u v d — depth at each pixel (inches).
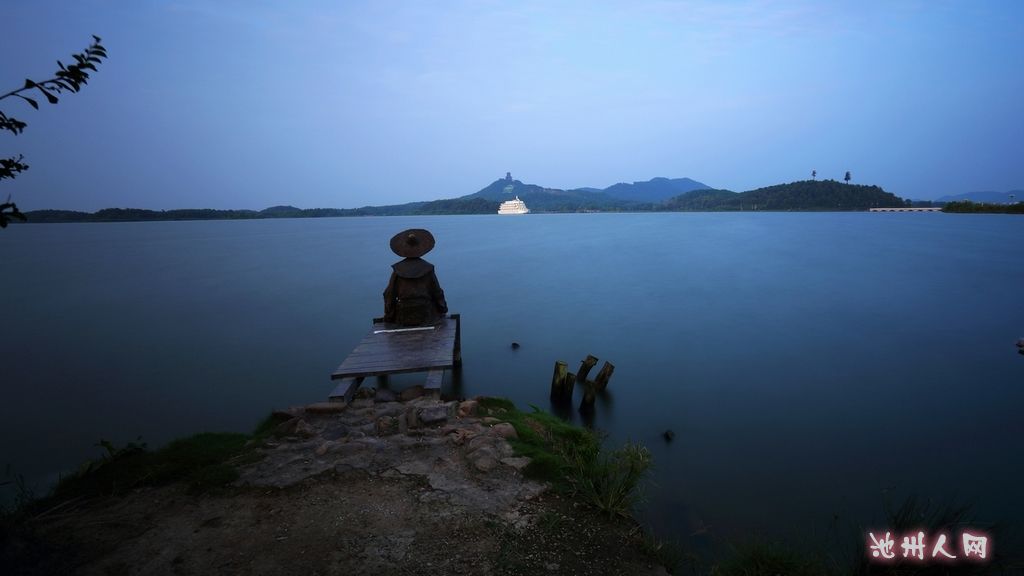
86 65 116.2
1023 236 2438.5
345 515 178.4
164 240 3693.4
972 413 428.5
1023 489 311.6
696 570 213.3
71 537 163.2
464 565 154.8
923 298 938.7
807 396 474.3
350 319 858.8
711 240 2484.0
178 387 532.7
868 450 366.6
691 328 745.6
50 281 1385.3
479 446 226.1
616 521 187.3
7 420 446.9
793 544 245.1
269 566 150.8
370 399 332.8
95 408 476.7
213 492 192.2
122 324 829.2
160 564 150.6
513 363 601.9
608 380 508.7
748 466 342.6
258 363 617.9
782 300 938.1
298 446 233.9
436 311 521.3
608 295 1029.8
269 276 1428.4
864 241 2249.0
